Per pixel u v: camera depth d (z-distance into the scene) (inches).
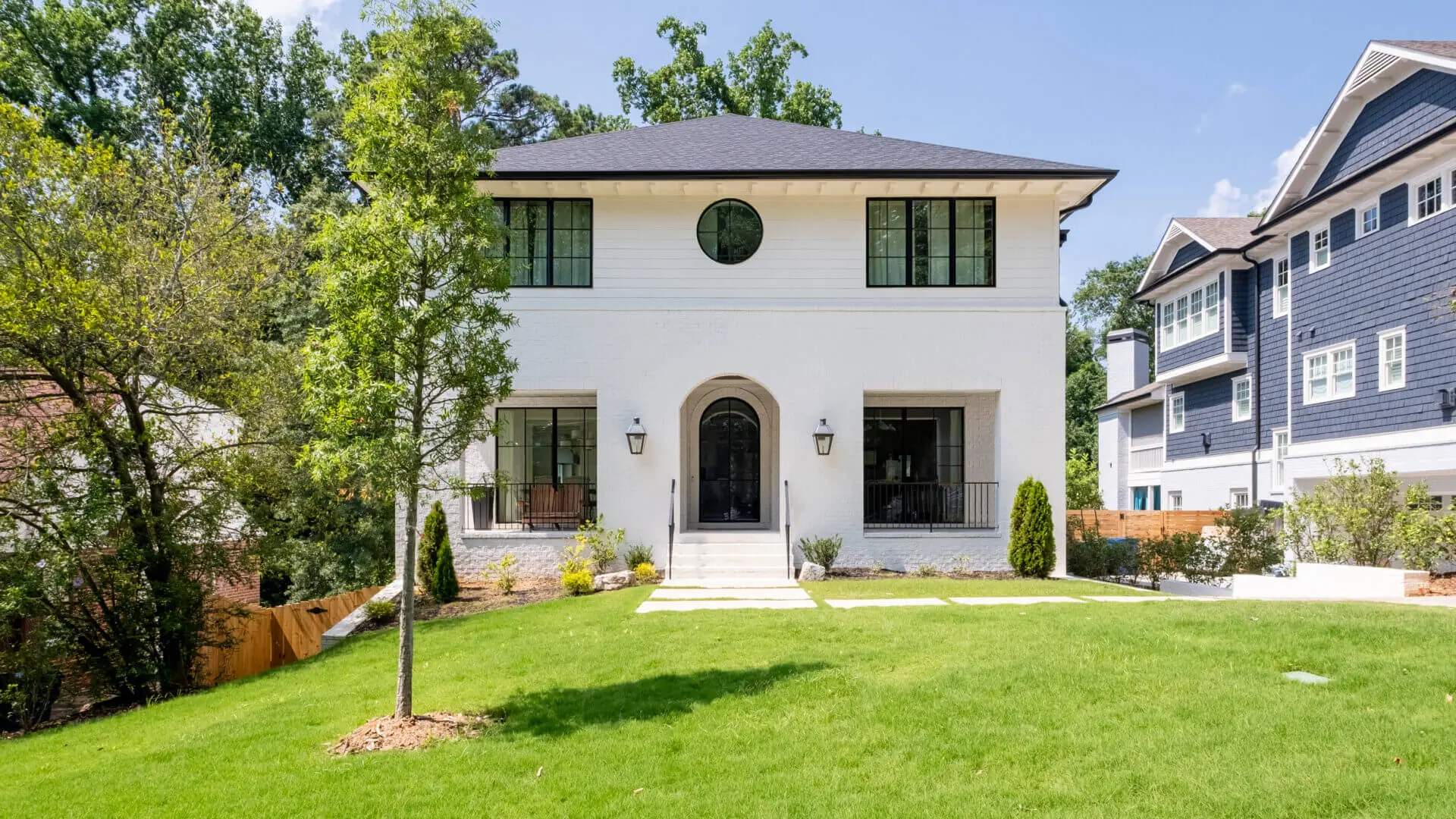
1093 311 2053.4
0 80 999.6
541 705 267.1
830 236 590.9
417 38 263.3
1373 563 514.0
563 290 585.6
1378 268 671.1
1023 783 187.9
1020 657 282.7
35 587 395.5
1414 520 494.0
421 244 257.0
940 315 575.5
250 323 496.1
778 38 1362.0
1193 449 1049.5
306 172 1194.6
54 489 412.5
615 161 587.5
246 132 1154.7
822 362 574.2
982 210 591.2
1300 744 198.7
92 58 1095.0
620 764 211.6
